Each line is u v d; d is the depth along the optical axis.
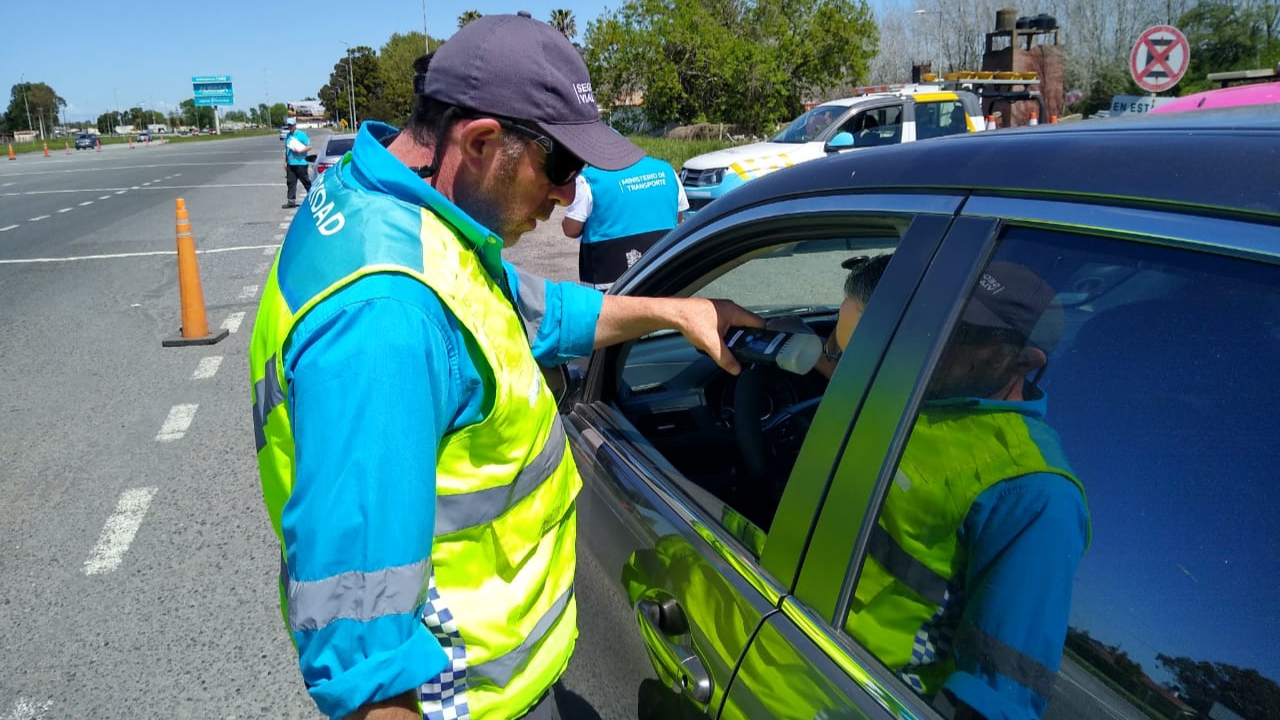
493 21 1.25
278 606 3.26
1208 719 0.85
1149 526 0.93
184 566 3.55
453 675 1.28
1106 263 0.99
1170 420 0.93
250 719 2.70
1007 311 1.07
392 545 1.03
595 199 4.98
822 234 1.46
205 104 123.50
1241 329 0.87
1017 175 1.11
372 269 1.08
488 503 1.24
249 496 4.15
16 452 4.73
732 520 1.49
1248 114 1.10
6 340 7.07
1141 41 8.66
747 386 2.03
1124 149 1.03
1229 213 0.89
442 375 1.12
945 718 1.05
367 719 1.06
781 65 27.48
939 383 1.11
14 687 2.85
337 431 1.03
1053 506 1.01
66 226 14.97
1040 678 1.00
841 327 1.58
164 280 9.55
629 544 1.72
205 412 5.28
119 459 4.61
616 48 28.56
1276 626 0.82
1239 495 0.87
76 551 3.69
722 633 1.35
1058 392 1.02
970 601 1.07
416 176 1.20
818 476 1.23
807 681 1.17
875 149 1.45
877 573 1.14
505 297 1.31
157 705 2.76
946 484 1.10
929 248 1.17
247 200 18.94
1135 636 0.92
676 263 1.91
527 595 1.34
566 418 2.22
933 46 37.06
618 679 1.73
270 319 1.16
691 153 20.08
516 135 1.22
